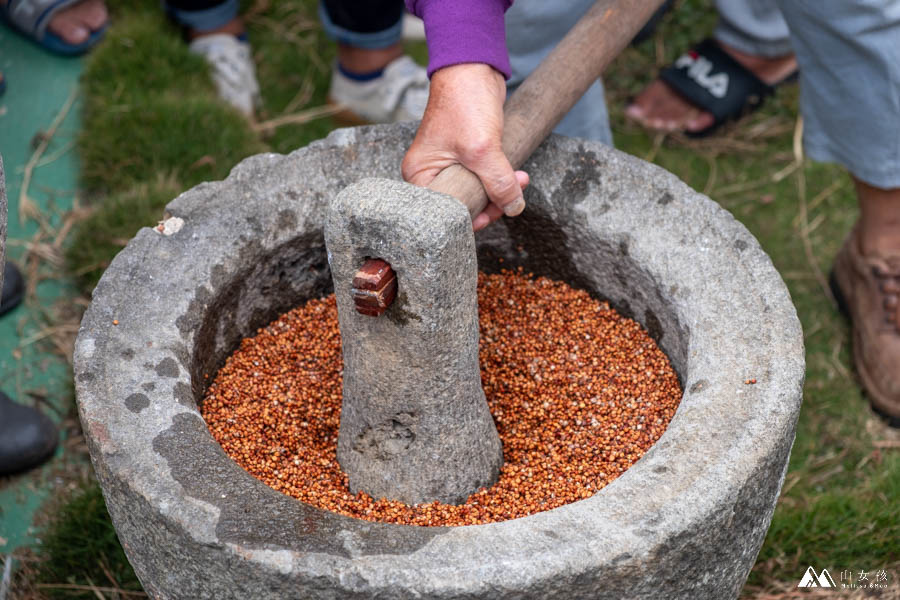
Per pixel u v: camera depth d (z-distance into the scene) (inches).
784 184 149.6
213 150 140.5
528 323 92.1
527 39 106.1
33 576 101.0
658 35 168.9
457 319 70.0
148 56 153.4
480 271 97.5
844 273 127.1
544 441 83.7
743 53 154.6
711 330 77.1
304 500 76.9
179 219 83.9
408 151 82.0
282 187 87.5
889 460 114.0
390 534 63.1
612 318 90.7
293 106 161.2
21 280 127.0
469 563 61.0
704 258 81.7
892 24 94.7
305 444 83.9
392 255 65.7
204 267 82.1
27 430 109.3
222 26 159.2
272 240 86.4
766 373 72.6
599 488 77.4
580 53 85.6
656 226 84.6
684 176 150.1
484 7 82.9
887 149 103.7
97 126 142.2
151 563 68.8
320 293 94.7
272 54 169.5
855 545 103.6
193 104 144.2
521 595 61.2
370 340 70.7
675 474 66.3
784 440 69.0
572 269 92.4
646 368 86.2
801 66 106.6
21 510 107.6
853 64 99.9
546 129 83.7
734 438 68.4
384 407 73.9
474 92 79.9
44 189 140.1
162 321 77.9
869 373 120.8
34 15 155.1
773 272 79.1
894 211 113.6
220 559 62.7
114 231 128.8
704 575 67.7
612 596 63.6
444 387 72.7
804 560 103.3
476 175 78.6
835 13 96.3
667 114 156.6
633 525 63.2
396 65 155.3
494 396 88.0
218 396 84.1
